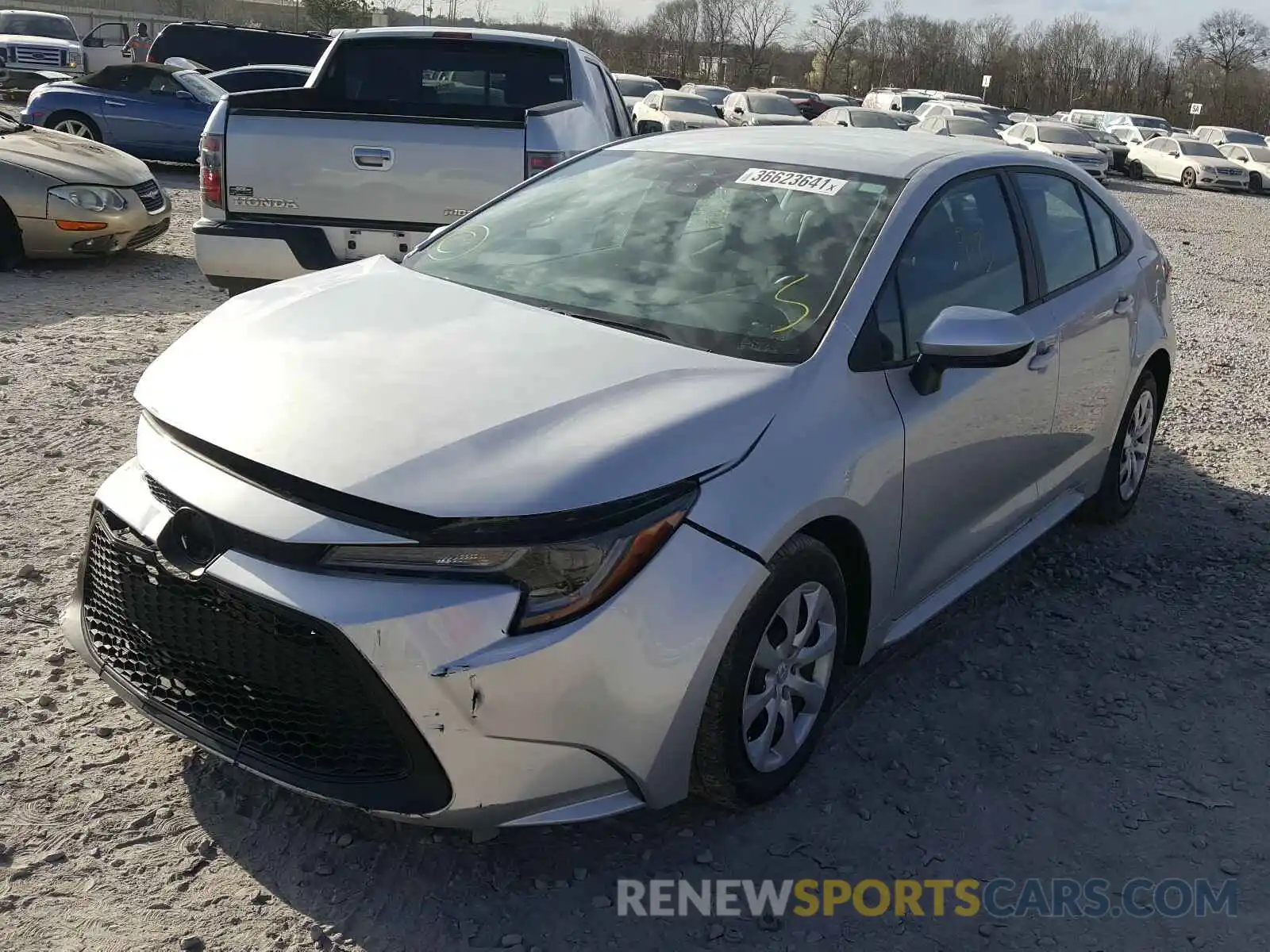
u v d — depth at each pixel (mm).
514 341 3084
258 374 2873
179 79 15297
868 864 2922
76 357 6535
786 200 3688
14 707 3236
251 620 2533
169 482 2670
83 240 8789
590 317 3338
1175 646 4148
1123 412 4832
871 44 83875
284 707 2572
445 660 2400
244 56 22609
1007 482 3947
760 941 2643
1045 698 3748
